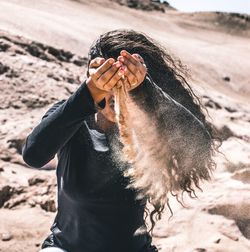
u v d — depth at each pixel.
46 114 2.04
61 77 12.08
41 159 1.92
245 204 5.06
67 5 44.69
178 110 1.90
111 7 54.25
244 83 37.31
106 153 2.03
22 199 5.68
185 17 64.75
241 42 58.34
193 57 37.75
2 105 9.66
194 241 4.55
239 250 4.40
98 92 1.84
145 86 1.83
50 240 2.26
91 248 2.16
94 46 2.08
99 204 2.09
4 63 11.17
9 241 4.84
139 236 2.18
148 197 2.06
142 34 2.09
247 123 14.86
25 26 22.19
